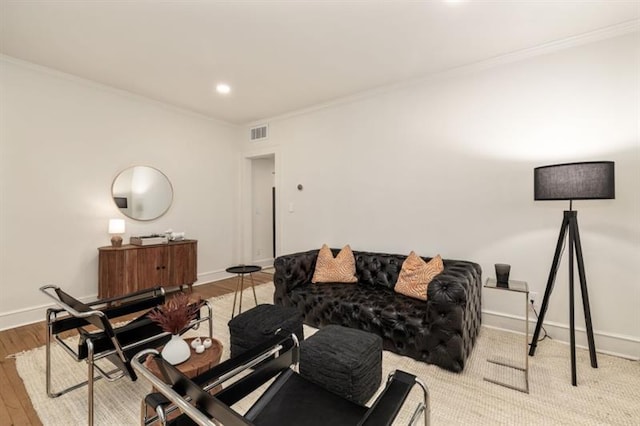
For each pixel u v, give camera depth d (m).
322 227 4.11
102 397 1.88
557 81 2.55
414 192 3.32
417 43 2.58
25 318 3.01
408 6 2.10
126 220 3.78
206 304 2.23
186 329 1.89
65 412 1.74
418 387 1.96
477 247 2.95
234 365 1.36
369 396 1.75
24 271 3.02
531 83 2.67
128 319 3.18
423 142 3.25
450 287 2.12
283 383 1.50
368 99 3.63
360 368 1.64
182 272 3.93
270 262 5.78
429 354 2.21
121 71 3.13
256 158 5.26
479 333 2.75
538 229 2.65
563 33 2.42
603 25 2.31
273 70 3.08
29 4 2.07
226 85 3.46
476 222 2.95
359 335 1.89
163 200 4.14
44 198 3.14
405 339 2.32
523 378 2.05
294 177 4.41
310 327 2.88
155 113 4.05
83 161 3.41
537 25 2.31
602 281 2.40
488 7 2.11
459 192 3.04
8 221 2.93
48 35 2.47
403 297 2.71
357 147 3.75
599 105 2.39
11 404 1.81
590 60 2.42
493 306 2.88
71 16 2.21
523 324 2.73
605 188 1.92
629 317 2.32
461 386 1.97
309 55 2.78
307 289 3.02
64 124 3.26
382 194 3.55
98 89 3.49
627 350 2.32
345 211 3.88
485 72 2.88
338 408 1.34
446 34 2.45
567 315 2.54
